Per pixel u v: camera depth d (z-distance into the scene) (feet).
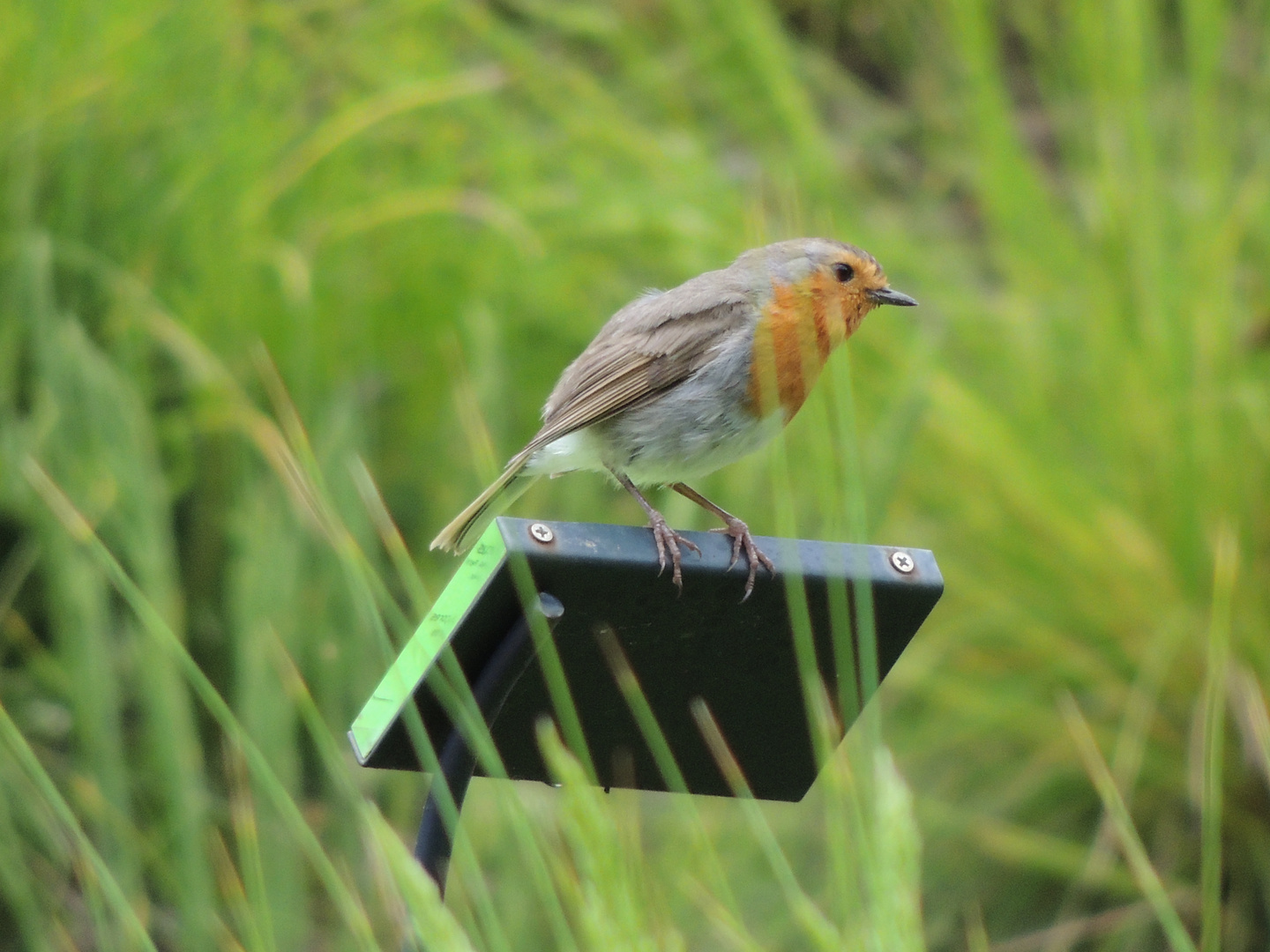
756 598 16.02
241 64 37.47
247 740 14.84
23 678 32.76
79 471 30.76
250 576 30.32
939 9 39.93
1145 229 34.55
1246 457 32.99
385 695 15.40
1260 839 32.27
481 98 39.22
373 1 39.40
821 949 13.99
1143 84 35.50
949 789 33.73
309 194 37.55
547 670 15.01
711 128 41.27
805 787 18.43
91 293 34.37
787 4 47.39
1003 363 35.68
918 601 16.31
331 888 15.14
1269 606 32.30
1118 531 32.78
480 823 29.73
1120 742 32.09
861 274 28.30
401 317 37.86
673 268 38.06
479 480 34.81
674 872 30.19
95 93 34.88
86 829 30.63
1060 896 33.12
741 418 27.25
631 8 41.24
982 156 37.14
